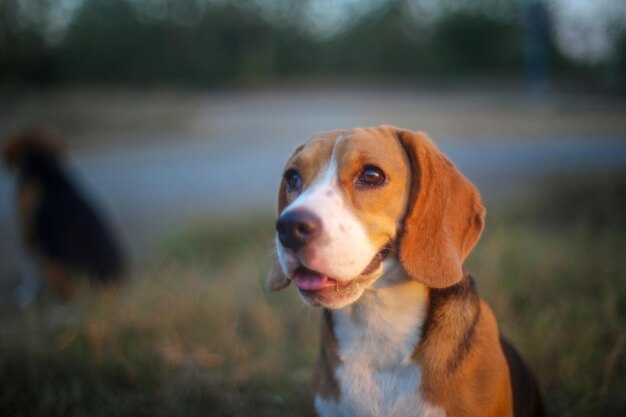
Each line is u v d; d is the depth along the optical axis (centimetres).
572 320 104
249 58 1069
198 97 889
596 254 119
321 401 82
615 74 361
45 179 156
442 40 1061
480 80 1026
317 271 74
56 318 116
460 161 311
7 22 741
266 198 237
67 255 146
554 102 637
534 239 132
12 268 172
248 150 409
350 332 81
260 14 1074
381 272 78
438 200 79
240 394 99
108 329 109
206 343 109
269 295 122
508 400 79
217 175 314
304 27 1145
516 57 1002
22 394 98
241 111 693
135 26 933
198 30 1016
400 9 1115
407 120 541
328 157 80
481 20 1019
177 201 251
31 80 800
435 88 955
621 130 394
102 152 421
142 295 119
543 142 363
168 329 110
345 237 75
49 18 806
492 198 190
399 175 79
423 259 78
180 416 96
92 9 898
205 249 160
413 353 78
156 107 605
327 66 1129
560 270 116
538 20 834
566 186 169
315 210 75
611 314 101
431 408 77
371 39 1121
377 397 79
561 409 92
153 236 193
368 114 609
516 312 110
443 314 78
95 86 888
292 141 444
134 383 101
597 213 151
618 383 93
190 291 121
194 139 478
